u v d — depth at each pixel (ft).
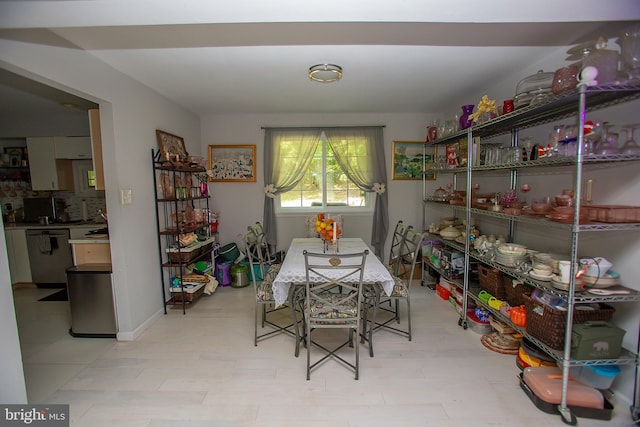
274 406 5.65
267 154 12.91
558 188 7.05
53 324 9.21
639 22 5.19
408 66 7.81
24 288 12.62
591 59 5.03
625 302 5.60
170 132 10.59
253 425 5.21
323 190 13.69
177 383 6.33
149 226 9.09
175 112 10.98
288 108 12.06
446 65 7.78
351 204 13.78
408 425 5.18
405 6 4.33
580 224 5.05
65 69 6.15
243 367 6.88
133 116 8.36
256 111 12.53
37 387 6.22
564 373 5.25
